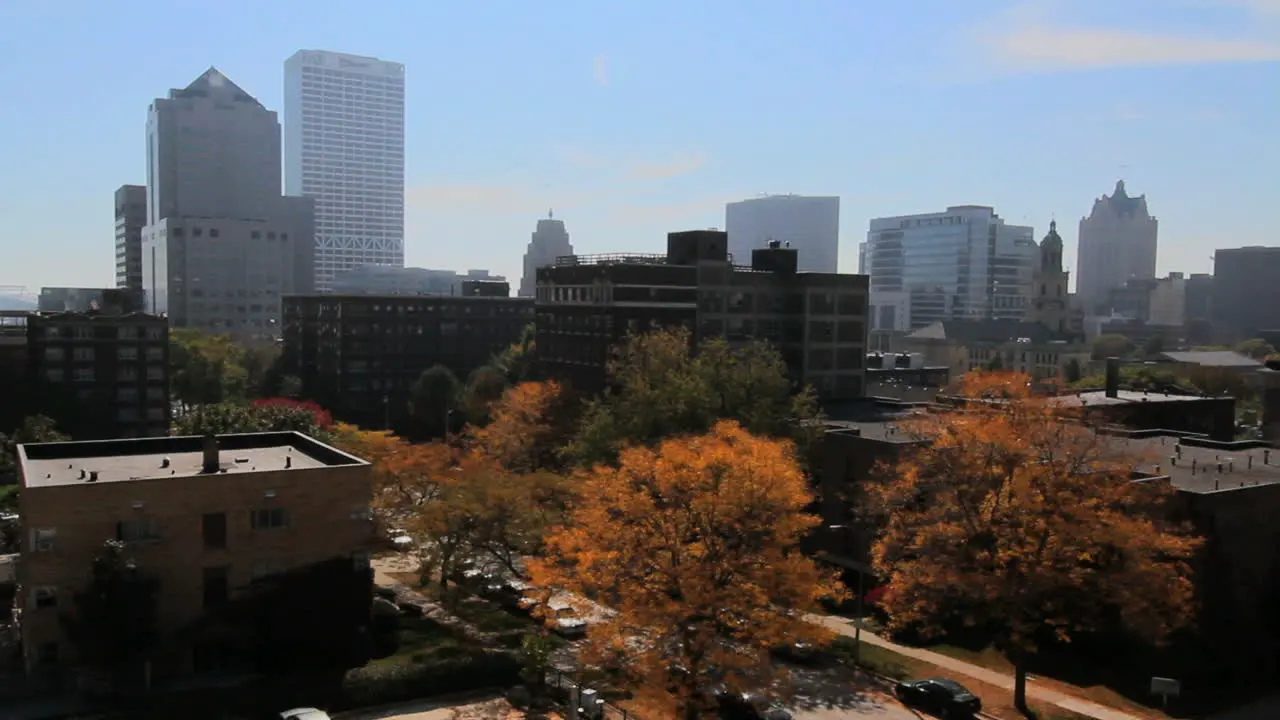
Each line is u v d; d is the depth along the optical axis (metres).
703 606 41.81
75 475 55.69
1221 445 72.44
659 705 42.47
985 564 47.91
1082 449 53.41
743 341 118.69
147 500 50.81
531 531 60.28
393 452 81.69
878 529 59.94
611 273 110.94
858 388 124.31
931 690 47.47
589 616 57.25
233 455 63.50
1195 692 50.03
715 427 61.19
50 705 46.72
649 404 77.88
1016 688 47.34
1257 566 56.53
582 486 55.75
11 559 67.50
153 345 127.12
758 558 43.50
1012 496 47.53
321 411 123.00
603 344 112.31
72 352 122.75
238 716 46.50
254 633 52.97
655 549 43.66
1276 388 100.12
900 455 61.81
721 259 117.56
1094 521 45.66
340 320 158.50
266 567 53.53
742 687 41.72
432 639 58.31
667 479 44.16
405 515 76.81
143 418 126.81
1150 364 185.50
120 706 46.59
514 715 48.09
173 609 51.44
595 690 48.94
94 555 49.62
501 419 97.75
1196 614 52.81
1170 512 53.84
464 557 64.06
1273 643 54.66
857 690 50.66
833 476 70.31
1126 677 52.00
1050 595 47.28
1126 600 45.28
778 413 79.62
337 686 48.69
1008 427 51.44
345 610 55.03
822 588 44.12
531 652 50.03
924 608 51.00
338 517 55.03
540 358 125.56
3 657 52.94
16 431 103.06
